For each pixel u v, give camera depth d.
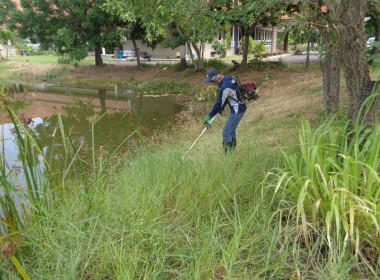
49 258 2.20
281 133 5.49
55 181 2.67
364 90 2.82
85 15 19.03
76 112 11.77
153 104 13.18
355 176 2.19
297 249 2.27
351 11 2.62
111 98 14.91
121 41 20.61
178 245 2.37
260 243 2.33
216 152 4.41
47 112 11.52
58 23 19.38
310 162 2.32
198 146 5.58
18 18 18.78
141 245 2.30
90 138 8.18
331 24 2.77
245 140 4.80
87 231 2.33
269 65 16.44
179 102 13.30
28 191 2.44
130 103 13.61
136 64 23.73
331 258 2.01
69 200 2.70
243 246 2.17
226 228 2.48
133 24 19.25
